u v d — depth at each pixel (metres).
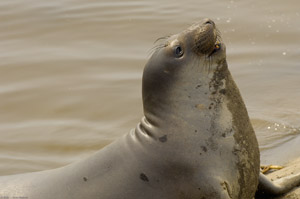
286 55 48.94
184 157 26.19
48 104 44.59
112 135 40.56
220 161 26.47
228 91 27.38
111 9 58.81
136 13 57.59
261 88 44.25
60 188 27.31
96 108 43.69
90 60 49.81
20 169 37.31
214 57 27.11
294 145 36.03
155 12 57.69
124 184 26.52
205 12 57.28
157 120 26.92
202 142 26.45
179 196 26.33
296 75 45.62
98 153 27.67
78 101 44.59
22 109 44.25
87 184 26.95
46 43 53.44
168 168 26.25
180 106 26.83
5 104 44.75
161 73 27.11
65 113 43.53
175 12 57.44
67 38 54.12
